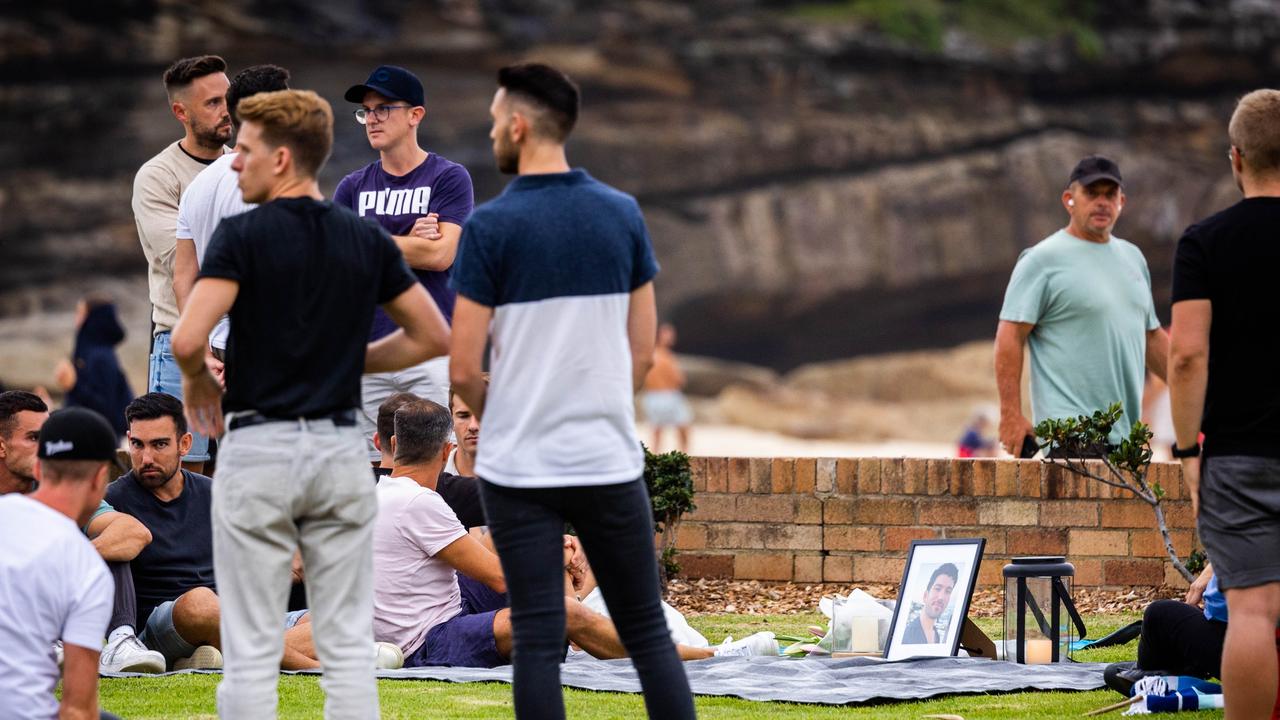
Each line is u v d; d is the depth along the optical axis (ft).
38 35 335.47
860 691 49.96
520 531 36.35
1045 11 421.59
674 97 398.62
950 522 76.23
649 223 404.36
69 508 37.09
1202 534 40.19
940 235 417.08
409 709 47.06
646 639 37.24
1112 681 49.44
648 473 72.54
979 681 52.03
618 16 386.93
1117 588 74.90
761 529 78.07
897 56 406.82
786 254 411.34
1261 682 38.60
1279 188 39.63
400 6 364.58
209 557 59.47
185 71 62.69
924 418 362.94
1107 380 69.10
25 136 340.80
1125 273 69.92
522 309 36.37
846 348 461.37
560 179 37.04
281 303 35.19
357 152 361.10
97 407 114.42
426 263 59.98
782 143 404.77
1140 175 416.67
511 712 46.57
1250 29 417.49
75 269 343.46
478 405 37.19
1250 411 39.14
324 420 35.53
